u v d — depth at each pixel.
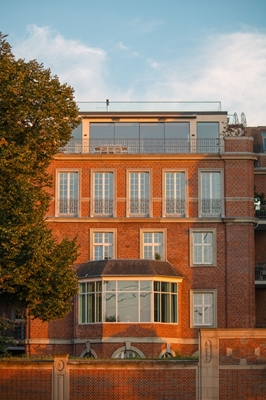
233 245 54.06
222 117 59.31
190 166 54.94
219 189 54.66
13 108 42.84
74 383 37.88
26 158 41.69
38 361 38.09
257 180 60.28
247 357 37.69
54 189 54.97
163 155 54.84
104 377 37.88
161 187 54.81
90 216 54.66
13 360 38.75
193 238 54.34
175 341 52.47
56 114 44.41
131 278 52.09
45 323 53.34
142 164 55.12
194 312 53.59
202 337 37.84
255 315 56.69
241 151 54.81
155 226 54.50
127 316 51.69
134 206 54.81
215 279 53.88
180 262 54.09
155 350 51.44
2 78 42.66
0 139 42.03
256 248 58.88
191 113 59.22
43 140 43.84
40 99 43.97
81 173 55.12
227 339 37.84
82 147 55.94
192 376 37.72
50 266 40.81
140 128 59.09
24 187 40.75
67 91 45.25
